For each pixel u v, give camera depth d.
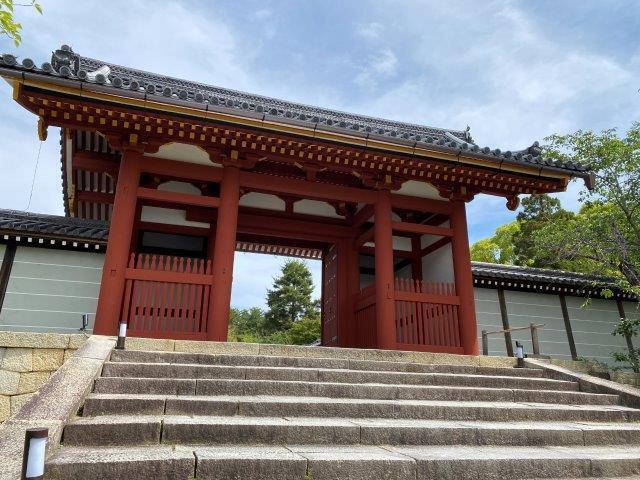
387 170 11.07
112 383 5.46
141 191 9.73
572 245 14.68
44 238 12.16
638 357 13.91
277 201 13.12
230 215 10.02
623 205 14.11
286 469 3.84
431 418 5.82
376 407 5.70
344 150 10.14
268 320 49.28
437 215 12.91
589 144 14.71
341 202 13.19
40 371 6.45
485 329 15.44
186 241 11.74
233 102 9.69
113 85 8.40
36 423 4.00
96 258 12.72
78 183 12.98
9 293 11.88
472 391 6.88
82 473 3.47
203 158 10.42
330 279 13.96
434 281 12.52
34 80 7.93
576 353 15.98
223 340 9.09
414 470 4.08
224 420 4.76
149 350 7.15
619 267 14.06
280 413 5.35
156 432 4.35
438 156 10.40
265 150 10.28
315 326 39.97
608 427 5.92
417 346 10.47
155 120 9.13
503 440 5.24
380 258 10.85
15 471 3.20
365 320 11.89
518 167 10.84
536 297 16.34
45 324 11.91
